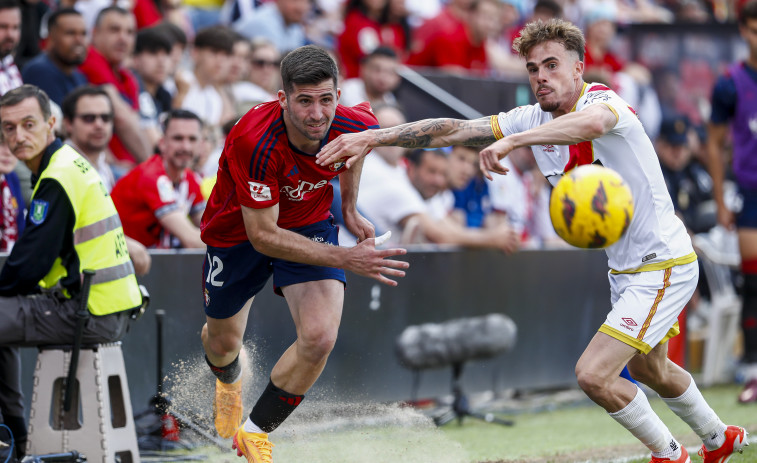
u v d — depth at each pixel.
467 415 25.70
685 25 39.94
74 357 17.48
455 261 27.52
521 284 29.27
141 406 21.70
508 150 13.97
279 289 16.62
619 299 15.97
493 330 27.25
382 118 28.84
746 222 29.97
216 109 29.77
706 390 32.09
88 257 17.91
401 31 38.12
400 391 26.30
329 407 21.25
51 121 18.09
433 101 34.66
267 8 34.72
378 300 25.72
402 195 27.94
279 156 15.09
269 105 15.19
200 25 37.91
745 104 30.38
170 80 30.33
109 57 26.97
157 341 21.19
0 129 19.73
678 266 15.77
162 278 22.02
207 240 16.84
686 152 36.00
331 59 14.51
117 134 26.09
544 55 15.37
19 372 19.39
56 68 25.16
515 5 44.84
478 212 32.97
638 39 40.59
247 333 22.75
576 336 30.94
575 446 22.16
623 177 15.60
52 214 17.38
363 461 18.80
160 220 23.08
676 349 32.88
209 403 20.34
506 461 19.89
